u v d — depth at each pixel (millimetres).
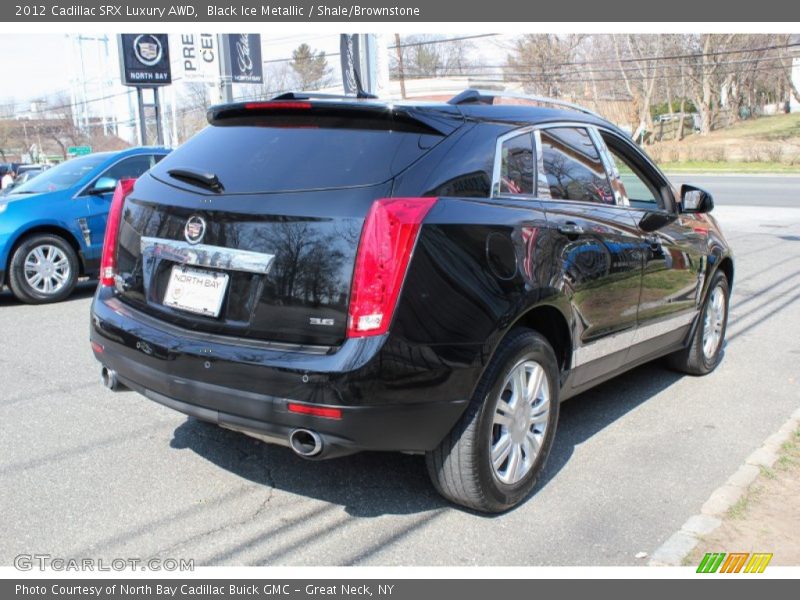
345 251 3086
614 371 4660
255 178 3379
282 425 3125
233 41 18984
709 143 66812
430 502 3779
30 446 4344
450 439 3416
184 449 4332
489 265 3352
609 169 4559
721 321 6004
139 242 3719
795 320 7754
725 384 5715
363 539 3428
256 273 3244
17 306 8375
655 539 3473
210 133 3844
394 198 3127
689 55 62625
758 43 67938
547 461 4301
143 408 4973
